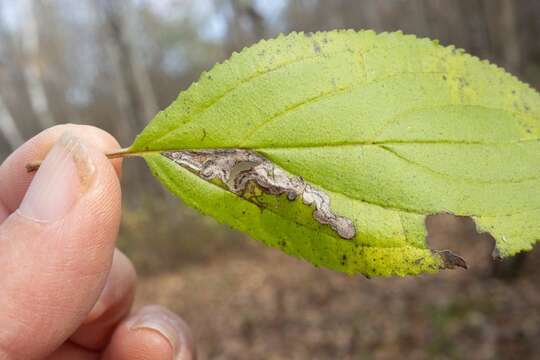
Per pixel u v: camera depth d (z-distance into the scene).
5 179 0.12
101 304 0.14
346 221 0.08
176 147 0.08
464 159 0.08
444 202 0.08
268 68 0.08
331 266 0.08
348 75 0.08
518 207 0.08
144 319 0.14
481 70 0.08
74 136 0.09
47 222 0.09
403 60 0.08
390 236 0.08
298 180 0.08
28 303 0.09
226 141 0.08
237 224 0.08
